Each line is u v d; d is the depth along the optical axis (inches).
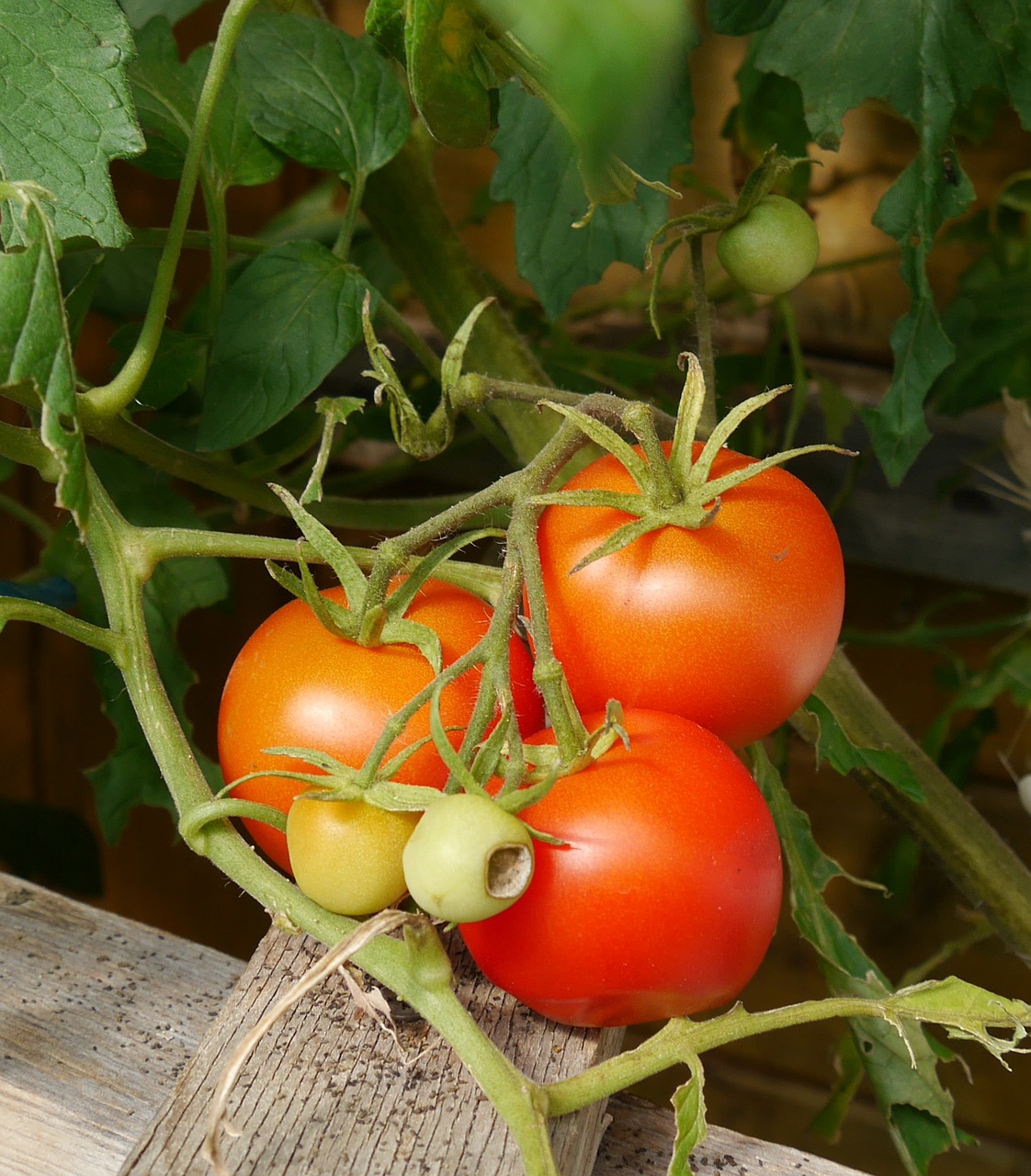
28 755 36.9
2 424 18.2
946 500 31.1
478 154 34.5
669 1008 16.3
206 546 18.1
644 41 9.7
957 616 33.8
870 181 31.3
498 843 14.7
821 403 29.5
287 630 17.4
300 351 20.1
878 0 20.5
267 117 21.3
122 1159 16.9
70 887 33.4
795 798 34.6
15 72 17.1
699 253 19.0
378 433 31.7
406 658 17.1
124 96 17.3
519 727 17.5
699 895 15.7
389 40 17.1
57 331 15.9
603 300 34.3
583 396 17.9
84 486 15.8
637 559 16.8
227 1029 16.9
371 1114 16.2
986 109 27.6
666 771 16.0
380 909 16.4
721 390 31.4
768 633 16.9
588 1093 15.6
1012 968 33.3
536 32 9.8
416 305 34.8
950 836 23.4
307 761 16.0
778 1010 16.4
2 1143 17.3
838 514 32.2
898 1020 16.5
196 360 21.8
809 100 20.8
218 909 38.3
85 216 17.0
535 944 15.8
